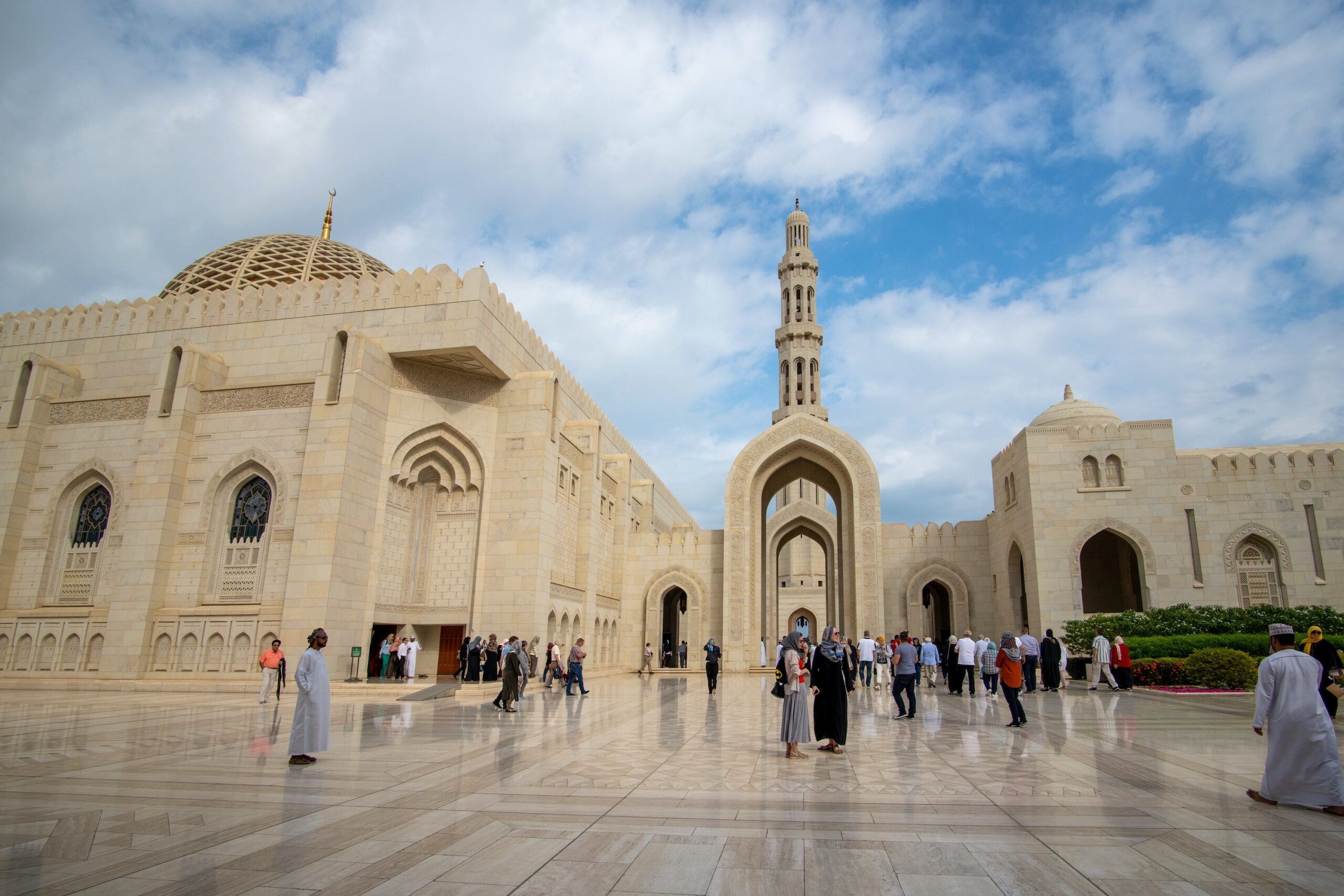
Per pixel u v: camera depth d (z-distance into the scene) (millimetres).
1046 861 6047
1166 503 29688
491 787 8852
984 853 6250
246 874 5660
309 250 34344
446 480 27891
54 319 31000
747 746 12172
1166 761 10797
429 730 14016
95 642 26156
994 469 36188
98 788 8719
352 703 19547
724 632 36500
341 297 27812
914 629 36438
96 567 27656
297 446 25656
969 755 11305
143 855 6133
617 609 38219
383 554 26047
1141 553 29500
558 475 29594
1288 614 25109
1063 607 29578
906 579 37094
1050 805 8023
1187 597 28828
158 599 25234
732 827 7051
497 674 24156
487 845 6461
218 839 6598
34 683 24172
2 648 26656
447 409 27688
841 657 11773
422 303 26922
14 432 28875
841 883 5508
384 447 26375
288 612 23375
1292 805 7988
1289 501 28938
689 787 8883
